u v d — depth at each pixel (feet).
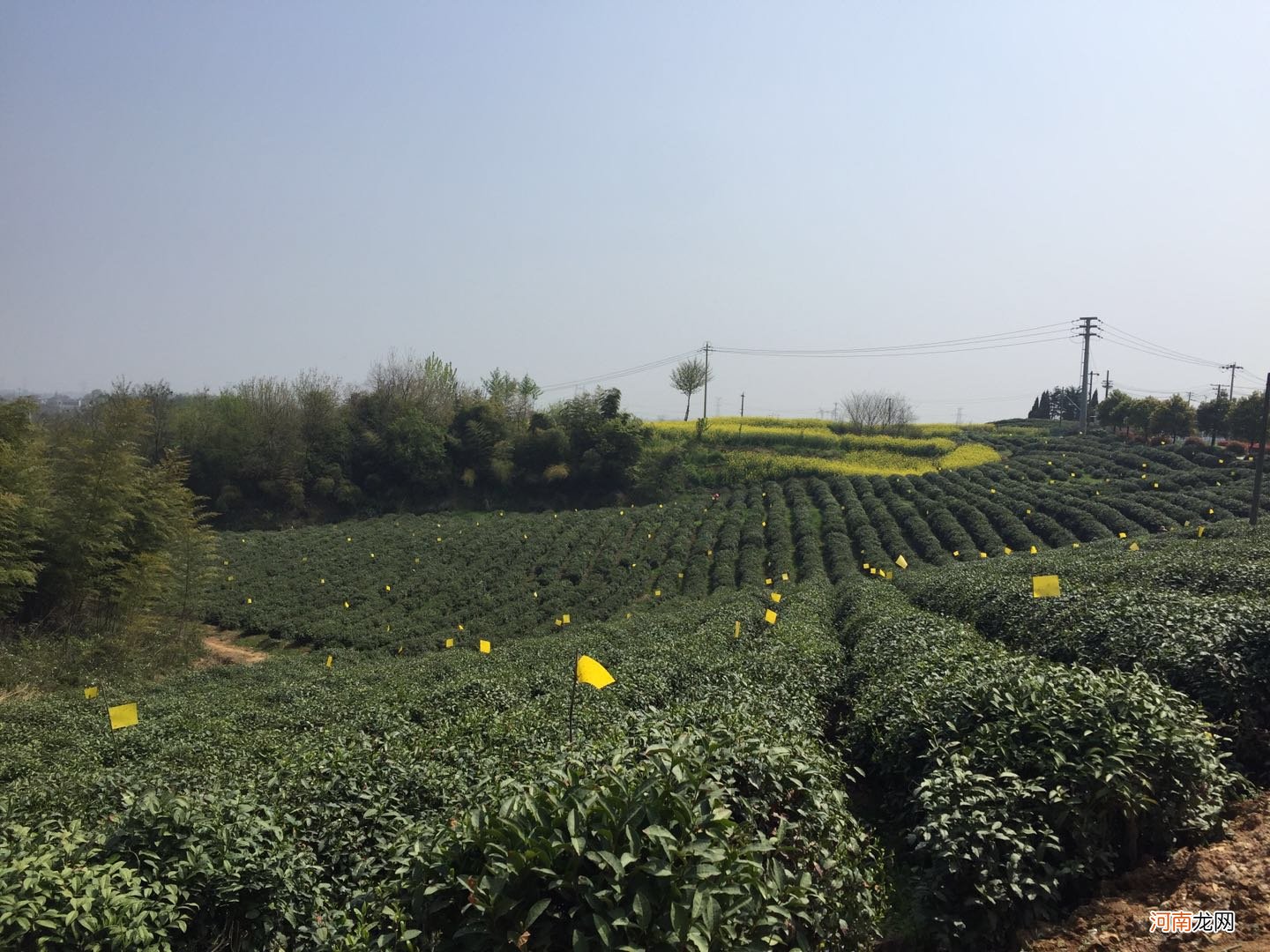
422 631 111.45
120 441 95.76
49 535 89.97
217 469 183.52
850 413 268.41
